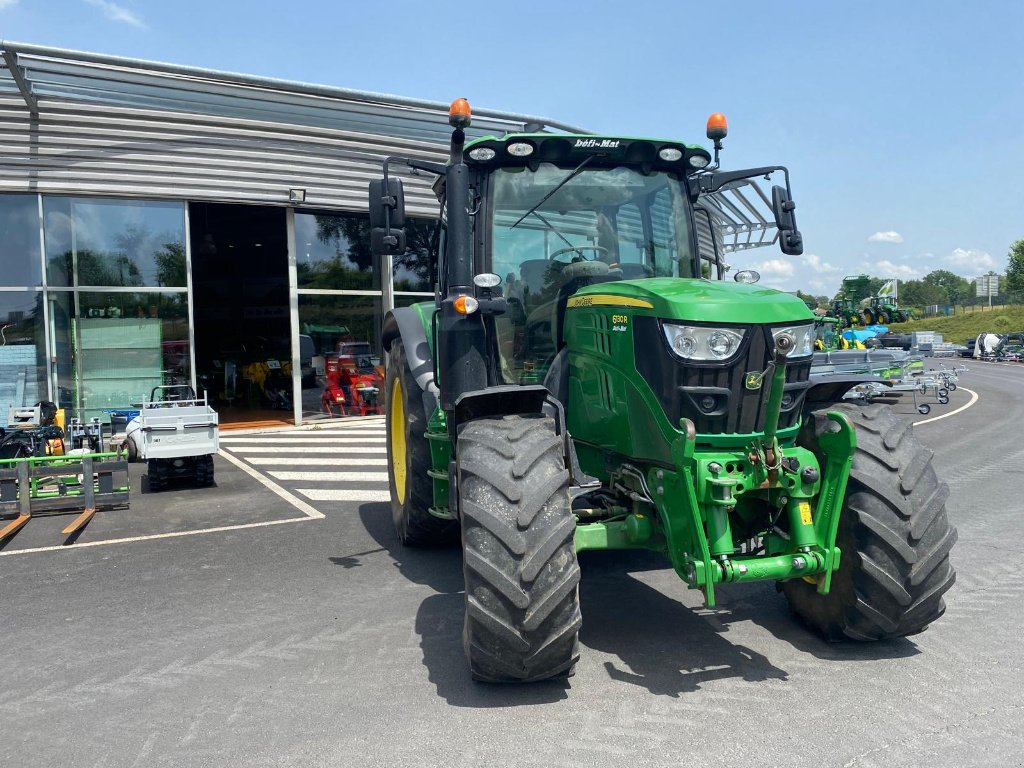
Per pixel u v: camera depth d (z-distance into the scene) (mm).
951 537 3633
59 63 11398
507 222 4613
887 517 3547
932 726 3070
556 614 3244
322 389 14859
